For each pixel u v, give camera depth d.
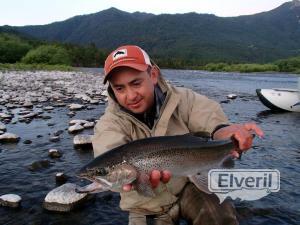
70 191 1.72
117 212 1.65
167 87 1.07
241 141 0.99
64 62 21.45
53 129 3.24
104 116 1.11
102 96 5.68
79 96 5.47
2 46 23.41
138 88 0.98
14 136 2.83
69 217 1.61
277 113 4.28
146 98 1.00
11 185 1.95
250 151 2.55
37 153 2.52
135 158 0.92
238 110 4.44
